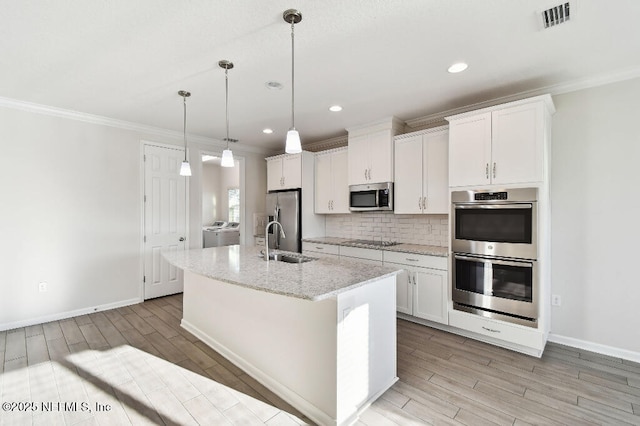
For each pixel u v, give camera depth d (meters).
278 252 2.99
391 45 2.16
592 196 2.68
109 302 3.88
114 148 3.91
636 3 1.71
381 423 1.82
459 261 3.00
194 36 2.03
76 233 3.62
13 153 3.22
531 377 2.28
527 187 2.60
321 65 2.45
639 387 2.14
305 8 1.75
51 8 1.73
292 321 2.02
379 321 2.12
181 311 3.80
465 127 2.95
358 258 3.86
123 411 1.91
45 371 2.38
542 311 2.56
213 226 8.43
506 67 2.49
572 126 2.77
